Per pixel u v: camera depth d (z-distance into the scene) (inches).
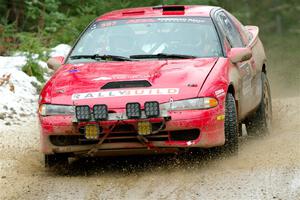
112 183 710.5
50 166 778.8
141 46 844.6
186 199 641.0
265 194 645.3
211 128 738.2
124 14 904.9
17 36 1486.2
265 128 951.0
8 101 1116.5
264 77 984.9
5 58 1314.0
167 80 753.6
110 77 770.2
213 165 763.4
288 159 775.1
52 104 749.9
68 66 829.8
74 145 748.0
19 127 1021.8
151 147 734.5
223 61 808.9
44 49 1386.6
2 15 1731.1
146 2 1649.9
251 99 896.9
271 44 2674.7
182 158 794.8
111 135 735.1
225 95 763.4
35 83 1214.3
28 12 1628.9
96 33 876.0
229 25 924.6
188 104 731.4
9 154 861.8
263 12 2955.2
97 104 730.2
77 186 705.6
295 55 2309.3
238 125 832.9
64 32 1595.7
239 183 685.9
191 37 848.3
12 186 714.8
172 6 912.9
